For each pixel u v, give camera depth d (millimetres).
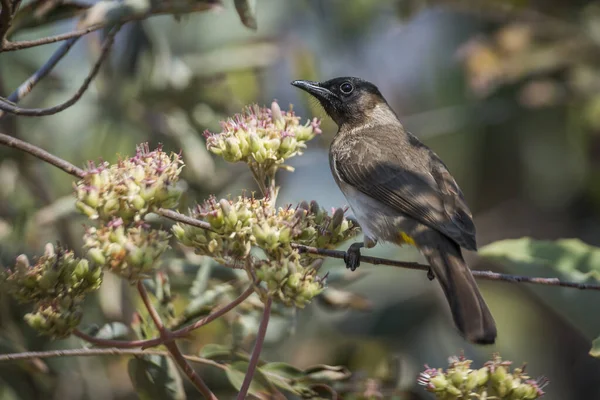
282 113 7906
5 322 9641
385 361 9664
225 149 7637
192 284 9469
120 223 6668
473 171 15633
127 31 11828
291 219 7055
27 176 11531
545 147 15148
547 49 14133
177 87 11789
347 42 14188
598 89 14219
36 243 10445
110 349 7645
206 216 6980
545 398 15055
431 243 8703
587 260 9211
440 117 15203
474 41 14227
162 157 7035
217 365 8328
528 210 16047
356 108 11141
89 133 12422
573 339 15234
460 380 7164
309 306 11438
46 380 10570
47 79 12000
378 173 9602
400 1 13398
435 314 14062
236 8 8273
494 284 15117
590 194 15773
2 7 7090
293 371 8555
